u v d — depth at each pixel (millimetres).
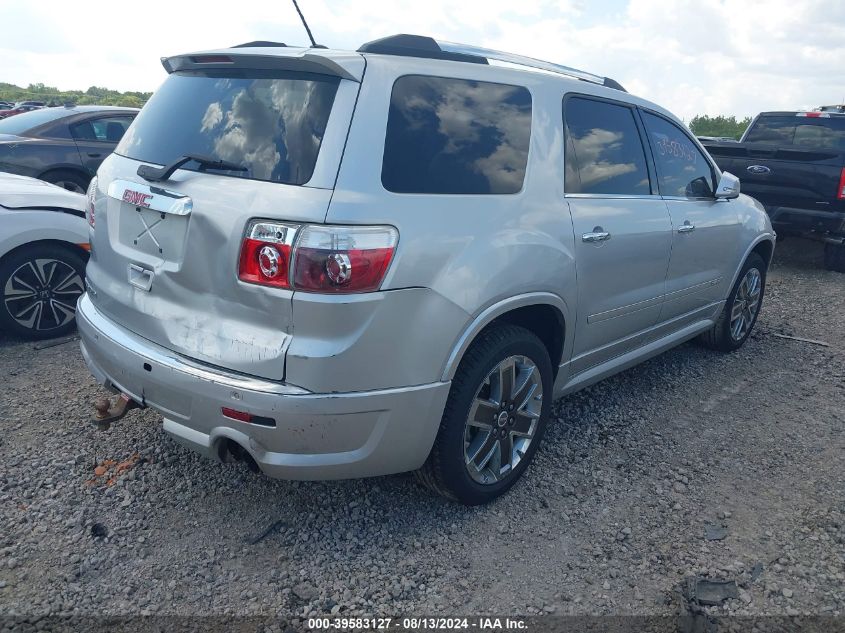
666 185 4406
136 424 3943
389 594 2773
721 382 5066
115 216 3162
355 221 2547
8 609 2582
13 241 4938
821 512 3430
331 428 2643
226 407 2641
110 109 10031
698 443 4109
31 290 5125
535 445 3543
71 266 5250
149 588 2736
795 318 6781
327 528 3146
